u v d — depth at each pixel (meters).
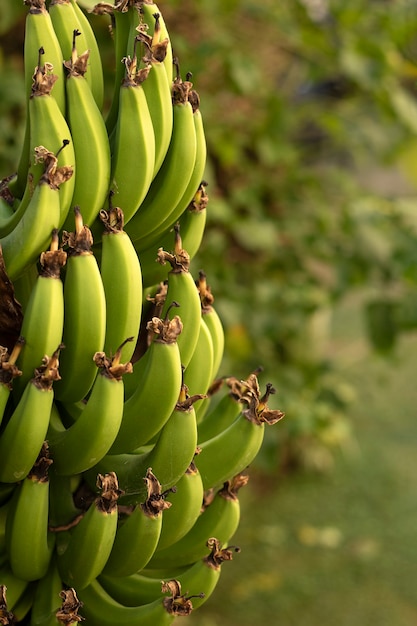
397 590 5.35
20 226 1.39
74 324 1.40
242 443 1.57
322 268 5.63
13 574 1.52
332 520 6.30
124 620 1.51
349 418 8.09
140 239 1.60
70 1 1.49
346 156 5.73
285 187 4.62
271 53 4.91
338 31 4.08
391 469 7.16
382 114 4.15
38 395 1.36
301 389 4.15
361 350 9.61
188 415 1.45
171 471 1.47
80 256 1.39
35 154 1.38
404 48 4.26
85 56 1.44
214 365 1.76
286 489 6.75
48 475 1.50
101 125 1.45
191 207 1.65
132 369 1.50
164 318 1.53
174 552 1.66
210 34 4.20
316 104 4.64
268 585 5.35
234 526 1.66
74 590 1.47
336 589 5.34
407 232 3.76
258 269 4.62
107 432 1.40
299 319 4.23
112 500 1.42
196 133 1.59
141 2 1.50
